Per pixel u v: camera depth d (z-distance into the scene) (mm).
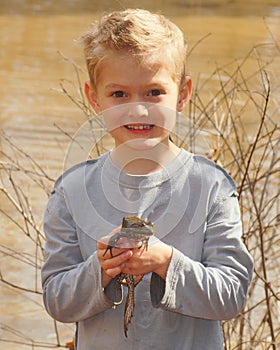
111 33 3199
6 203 7402
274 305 5285
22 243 6902
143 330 3221
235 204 3334
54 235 3354
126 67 3174
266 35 15969
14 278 6562
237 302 3215
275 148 6074
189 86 3475
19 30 16062
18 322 6066
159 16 3387
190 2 19953
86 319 3305
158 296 3133
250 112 7488
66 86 11719
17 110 10578
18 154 8422
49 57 13727
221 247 3236
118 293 3152
